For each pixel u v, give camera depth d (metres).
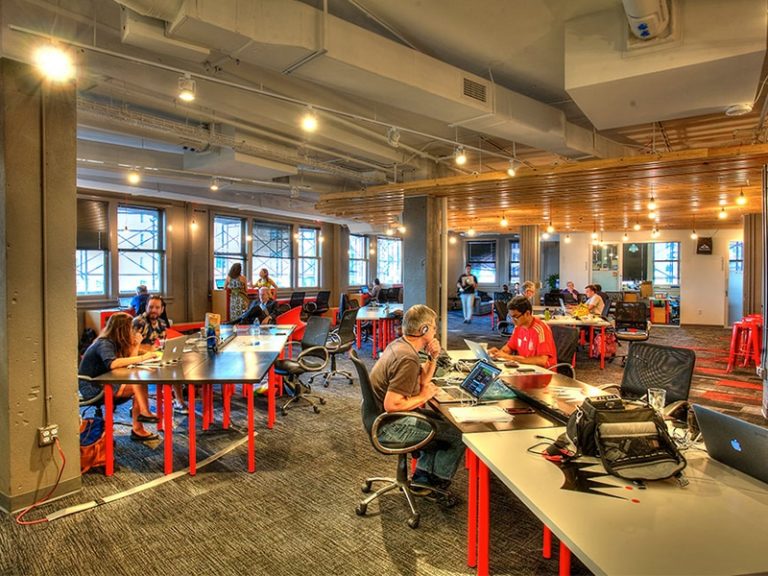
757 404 4.98
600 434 1.70
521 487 1.55
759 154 4.09
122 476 3.07
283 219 11.48
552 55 4.03
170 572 2.12
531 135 4.85
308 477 3.06
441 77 3.81
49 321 2.69
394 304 8.98
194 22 2.62
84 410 4.28
